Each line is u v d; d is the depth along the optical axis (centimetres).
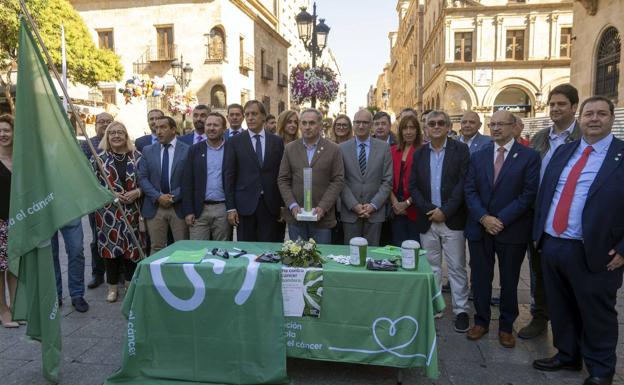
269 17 3173
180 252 369
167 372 335
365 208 471
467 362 372
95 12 2455
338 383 335
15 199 335
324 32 1048
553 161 362
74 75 1939
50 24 1700
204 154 499
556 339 361
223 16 2389
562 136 412
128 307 342
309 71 998
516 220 394
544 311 426
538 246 367
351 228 483
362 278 325
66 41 1783
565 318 356
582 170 339
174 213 516
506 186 396
